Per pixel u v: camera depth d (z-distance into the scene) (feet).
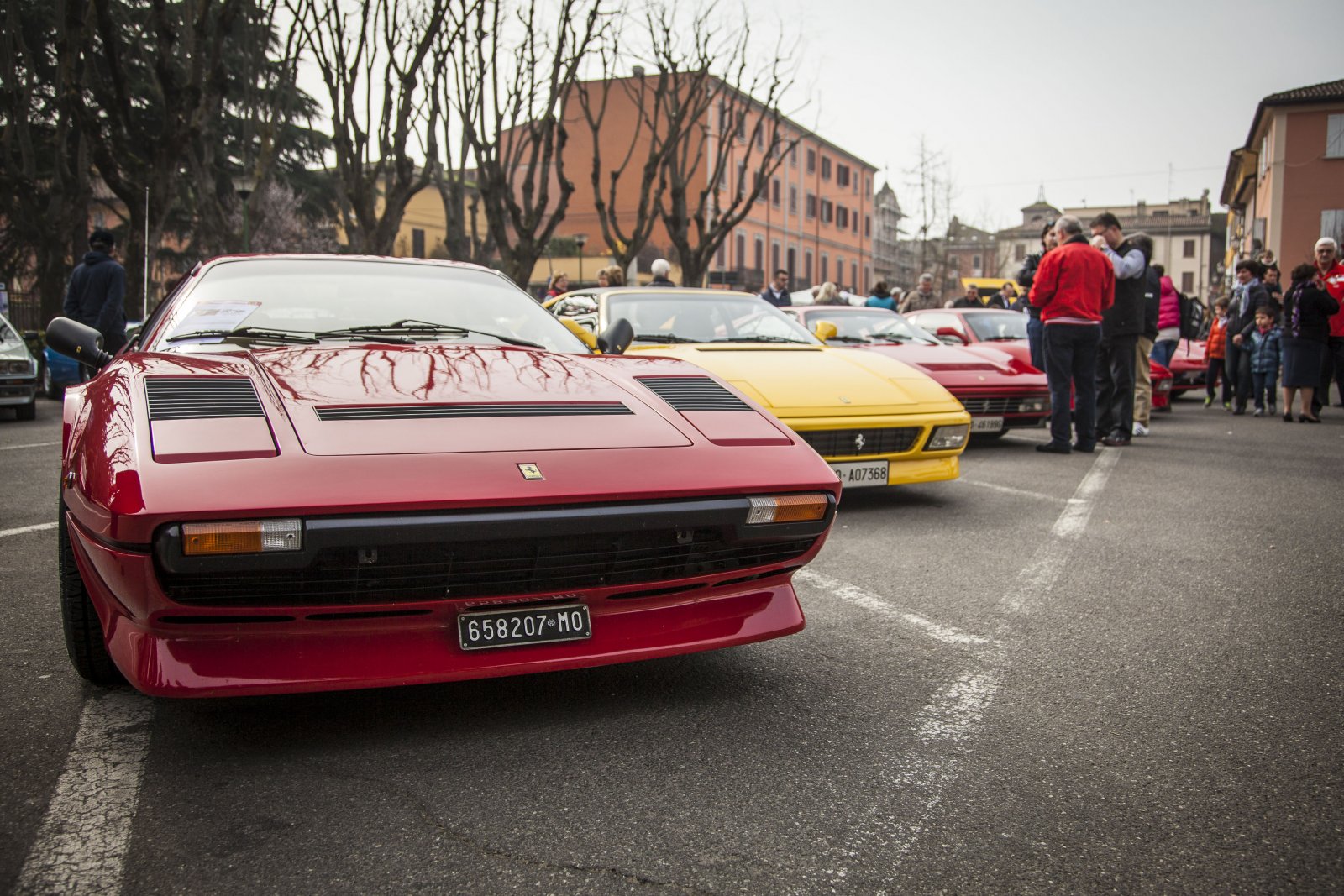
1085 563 12.82
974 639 9.66
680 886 5.27
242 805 6.16
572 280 131.64
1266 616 10.46
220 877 5.33
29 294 72.18
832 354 18.75
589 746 7.11
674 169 74.74
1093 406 23.88
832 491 8.02
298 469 6.51
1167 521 15.57
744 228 158.30
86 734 7.28
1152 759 6.90
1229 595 11.29
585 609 7.34
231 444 6.69
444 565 6.76
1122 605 10.87
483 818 6.01
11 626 9.91
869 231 220.64
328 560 6.50
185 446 6.62
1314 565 12.66
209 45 58.03
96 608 7.22
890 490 18.66
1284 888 5.26
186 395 7.38
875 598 11.12
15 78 61.82
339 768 6.72
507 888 5.24
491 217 60.49
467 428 7.39
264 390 7.61
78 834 5.79
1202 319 60.95
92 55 49.16
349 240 60.64
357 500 6.31
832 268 200.85
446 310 10.66
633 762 6.82
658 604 7.70
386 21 51.49
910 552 13.44
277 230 99.30
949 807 6.18
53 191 63.41
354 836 5.78
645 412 8.33
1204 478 19.92
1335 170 105.29
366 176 53.62
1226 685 8.38
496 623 7.04
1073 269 23.04
